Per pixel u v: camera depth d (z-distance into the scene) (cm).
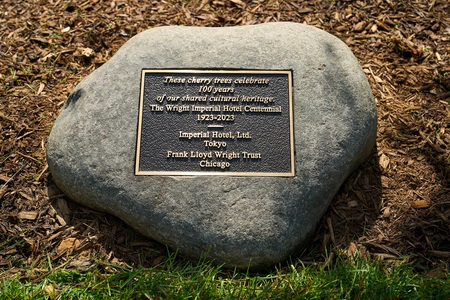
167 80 107
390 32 135
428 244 103
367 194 109
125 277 97
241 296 94
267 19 137
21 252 102
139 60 109
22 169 111
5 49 130
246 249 96
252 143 103
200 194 99
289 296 94
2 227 104
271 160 102
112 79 107
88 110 105
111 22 137
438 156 114
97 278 98
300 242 99
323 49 110
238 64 108
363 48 132
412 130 118
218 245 97
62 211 106
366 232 105
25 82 125
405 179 111
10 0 141
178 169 101
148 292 94
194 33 112
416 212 107
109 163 102
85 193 102
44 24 136
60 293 95
